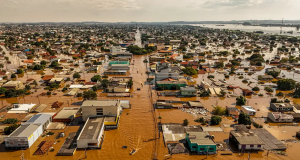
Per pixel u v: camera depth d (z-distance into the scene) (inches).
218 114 3240.7
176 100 3880.4
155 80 4795.8
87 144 2373.3
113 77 5324.8
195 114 3280.0
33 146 2412.6
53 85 4436.5
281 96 4077.3
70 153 2256.4
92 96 3659.0
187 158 2234.3
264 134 2598.4
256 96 4084.6
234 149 2379.4
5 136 2527.1
